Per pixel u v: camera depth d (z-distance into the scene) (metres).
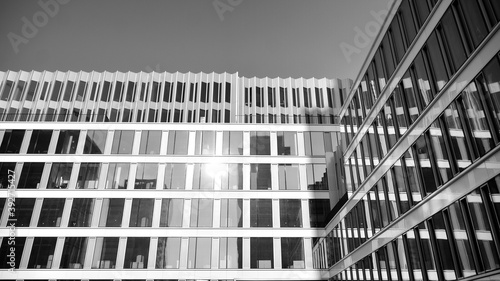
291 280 40.41
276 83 52.59
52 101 49.56
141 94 51.00
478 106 16.23
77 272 39.72
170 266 40.56
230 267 40.81
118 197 43.97
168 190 44.66
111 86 51.31
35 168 44.91
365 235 29.23
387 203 25.50
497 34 15.05
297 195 44.97
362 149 31.09
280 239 42.47
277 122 50.12
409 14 22.83
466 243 16.69
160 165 46.16
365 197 29.75
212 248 41.72
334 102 50.84
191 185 45.25
